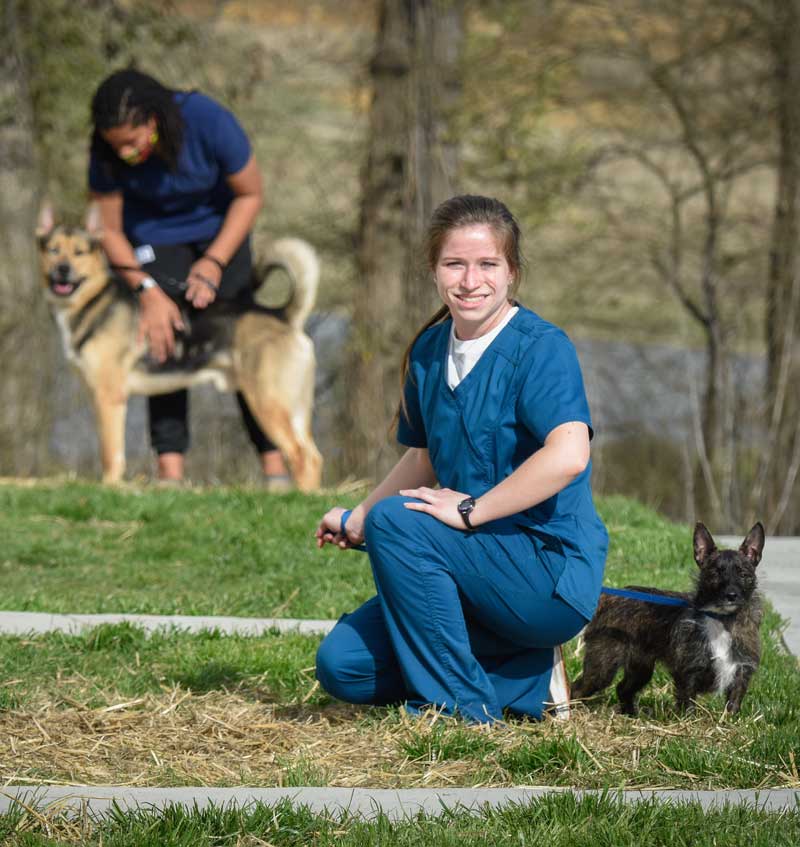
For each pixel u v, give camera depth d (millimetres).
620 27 24766
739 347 26000
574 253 26344
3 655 8109
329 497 14078
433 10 22781
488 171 24203
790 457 22500
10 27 22312
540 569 6273
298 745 6352
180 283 14266
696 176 26703
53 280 14516
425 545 6281
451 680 6391
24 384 22047
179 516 13367
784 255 24812
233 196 14312
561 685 6801
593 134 25500
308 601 10328
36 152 22938
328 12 23766
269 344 14492
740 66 25422
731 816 4918
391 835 4777
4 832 4828
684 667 6902
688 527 13914
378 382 22922
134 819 4887
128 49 23484
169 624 9250
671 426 24969
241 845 4797
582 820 4914
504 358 6340
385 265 23031
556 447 6109
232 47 23750
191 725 6719
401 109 22891
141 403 25641
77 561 11938
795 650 8719
